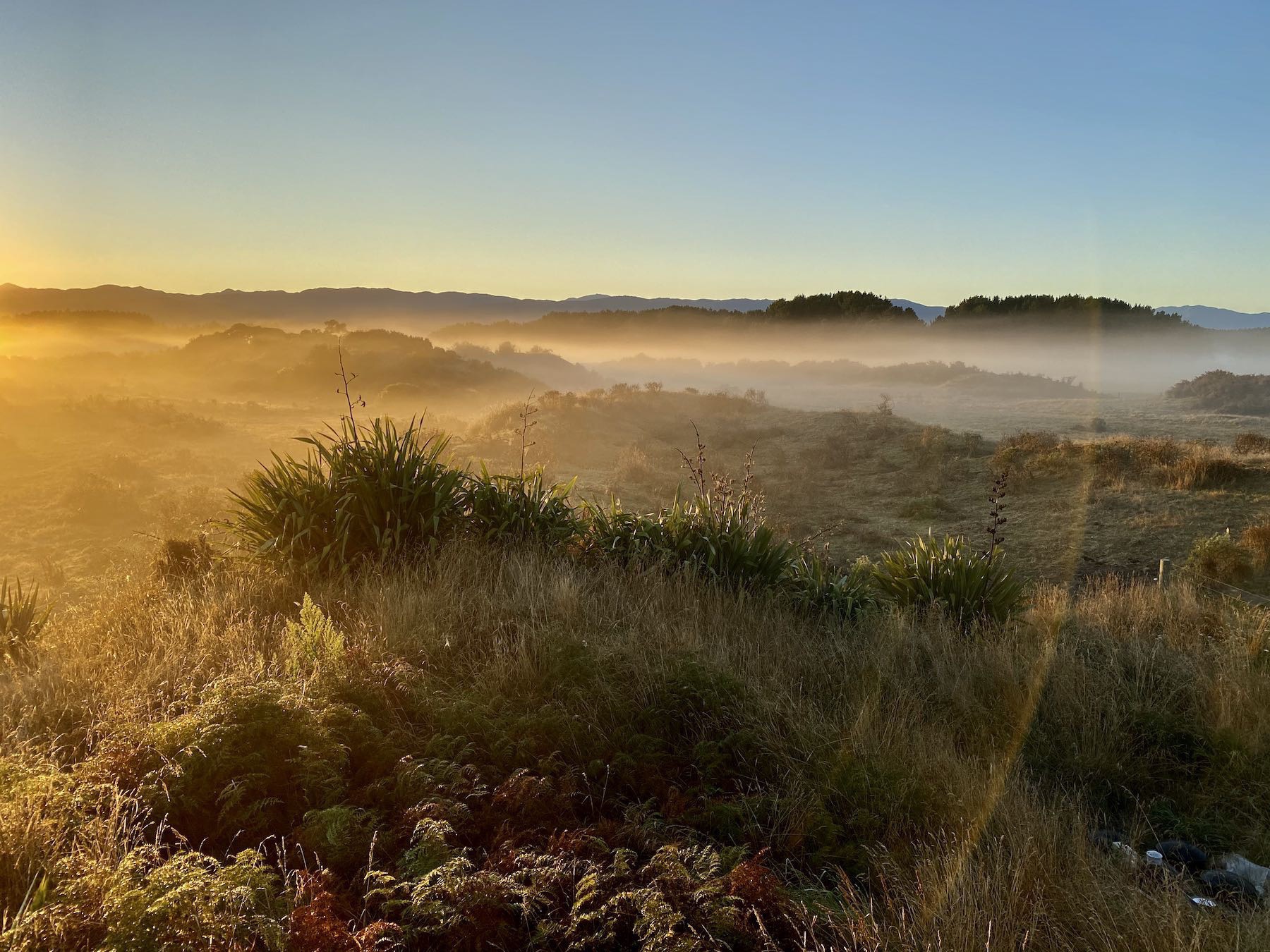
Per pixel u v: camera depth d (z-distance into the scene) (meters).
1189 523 19.92
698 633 5.63
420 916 2.44
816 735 4.09
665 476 27.47
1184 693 5.49
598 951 2.52
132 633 5.21
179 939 2.16
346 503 6.89
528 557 7.12
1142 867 3.31
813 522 21.92
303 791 3.14
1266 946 2.69
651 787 3.58
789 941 2.63
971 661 5.77
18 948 2.18
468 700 3.98
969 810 3.53
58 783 2.94
